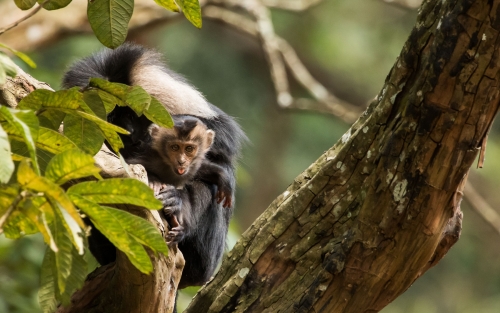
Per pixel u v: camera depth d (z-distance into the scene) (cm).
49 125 556
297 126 3262
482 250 2955
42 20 1645
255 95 3162
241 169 1577
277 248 777
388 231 691
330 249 744
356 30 3247
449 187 667
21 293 1309
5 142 414
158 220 663
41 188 423
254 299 772
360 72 3328
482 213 1673
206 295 820
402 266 704
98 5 609
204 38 3038
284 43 1830
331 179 757
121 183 468
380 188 687
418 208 675
